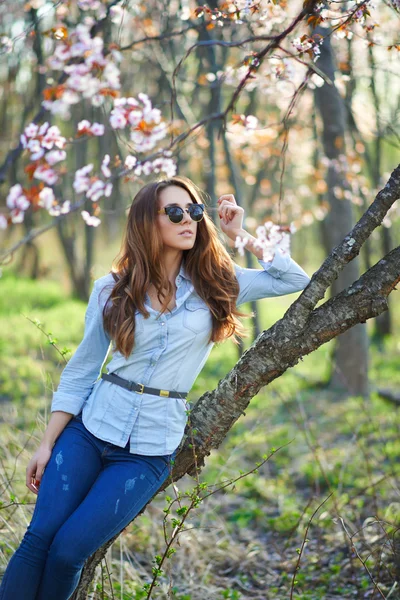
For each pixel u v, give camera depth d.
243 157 9.89
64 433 2.76
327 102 8.84
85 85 3.33
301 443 6.85
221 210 3.05
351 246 2.69
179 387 2.75
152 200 2.76
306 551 4.39
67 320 13.62
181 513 2.69
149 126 3.47
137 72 13.45
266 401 8.62
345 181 8.98
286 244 3.12
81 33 3.29
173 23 7.50
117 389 2.72
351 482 5.55
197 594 3.77
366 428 7.06
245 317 2.88
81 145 15.43
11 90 13.42
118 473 2.62
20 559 2.49
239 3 3.45
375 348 13.60
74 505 2.60
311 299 2.71
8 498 3.89
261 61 3.52
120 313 2.68
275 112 11.48
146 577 3.95
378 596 3.58
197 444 2.83
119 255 2.85
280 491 5.61
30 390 8.31
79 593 2.80
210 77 6.58
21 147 5.05
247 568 4.23
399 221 13.48
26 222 15.81
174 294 2.80
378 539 4.02
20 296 16.61
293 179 16.72
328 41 6.62
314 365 11.51
